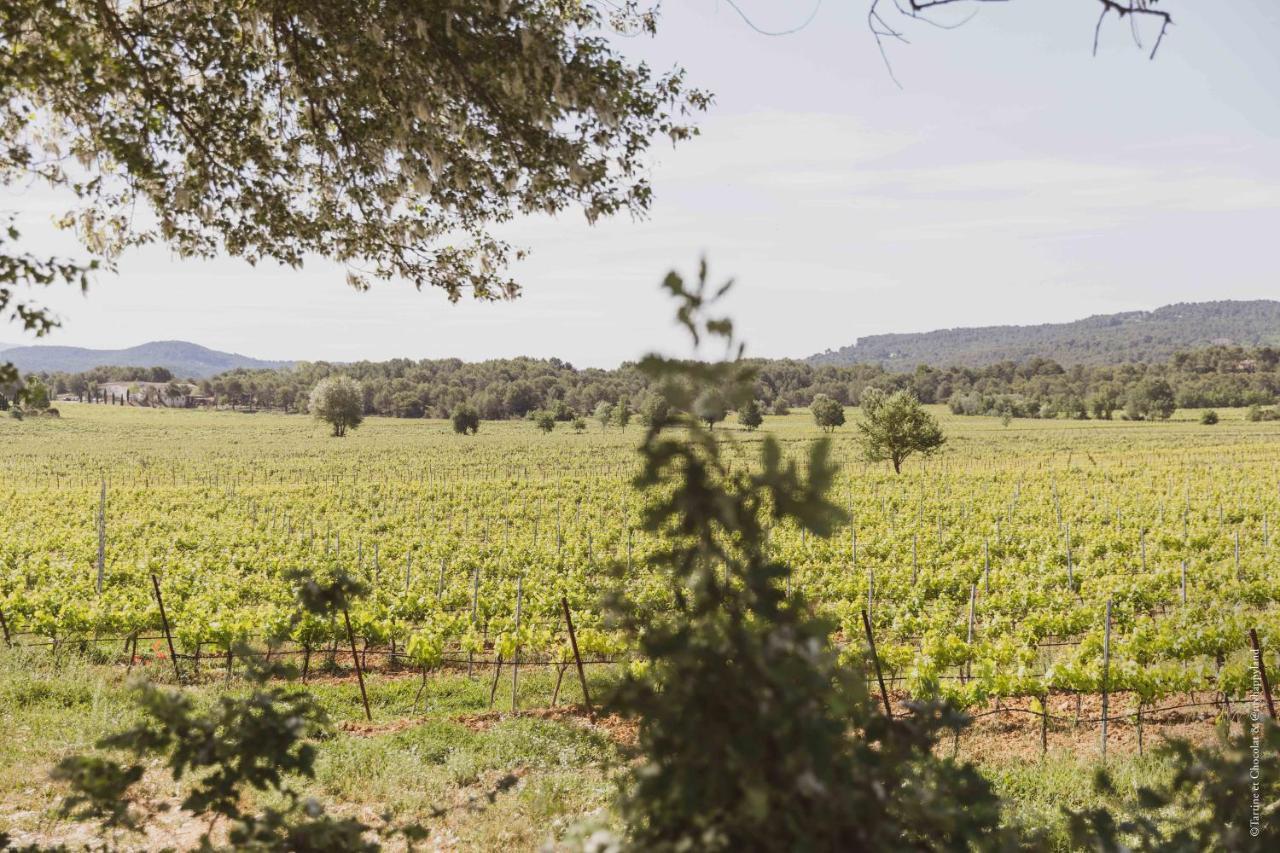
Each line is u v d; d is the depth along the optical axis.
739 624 1.98
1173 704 11.04
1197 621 14.20
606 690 2.07
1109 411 146.88
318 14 4.79
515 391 171.75
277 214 5.86
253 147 5.51
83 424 134.88
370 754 8.02
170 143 5.27
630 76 4.95
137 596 17.81
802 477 1.93
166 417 153.62
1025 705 11.30
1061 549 24.45
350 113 5.25
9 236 3.42
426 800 6.82
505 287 6.55
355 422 122.88
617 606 2.16
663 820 1.98
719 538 2.20
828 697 1.90
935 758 2.46
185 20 4.98
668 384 1.95
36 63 4.16
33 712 8.66
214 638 13.81
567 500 44.00
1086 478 47.91
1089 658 12.45
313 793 6.82
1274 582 17.61
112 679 11.55
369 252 6.36
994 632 15.84
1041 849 2.62
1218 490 38.75
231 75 5.14
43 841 5.21
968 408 163.38
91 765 2.77
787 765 1.79
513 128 5.09
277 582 20.30
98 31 4.94
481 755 8.12
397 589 20.64
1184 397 167.88
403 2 4.55
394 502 44.12
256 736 2.89
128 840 5.39
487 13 4.61
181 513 39.38
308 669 14.38
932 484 44.81
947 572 21.25
